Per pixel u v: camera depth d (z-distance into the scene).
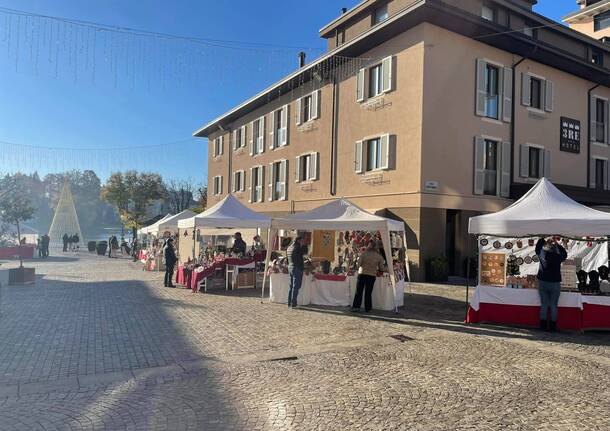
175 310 10.02
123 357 6.45
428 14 16.05
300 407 4.68
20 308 10.16
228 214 14.86
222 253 15.18
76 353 6.64
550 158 19.98
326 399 4.91
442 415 4.49
